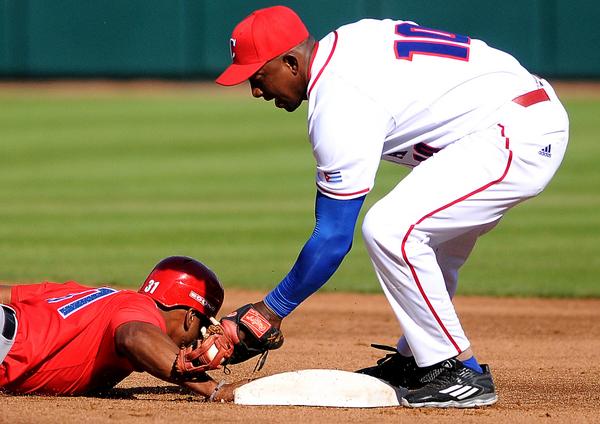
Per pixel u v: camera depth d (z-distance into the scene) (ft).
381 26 49.11
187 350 47.34
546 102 49.44
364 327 84.84
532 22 280.92
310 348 73.92
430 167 47.93
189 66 294.05
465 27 280.51
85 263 110.22
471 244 53.72
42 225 136.56
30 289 51.57
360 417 47.50
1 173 186.80
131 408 48.01
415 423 46.55
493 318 89.25
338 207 47.01
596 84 288.10
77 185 173.78
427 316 48.73
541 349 74.74
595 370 65.72
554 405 53.11
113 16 293.02
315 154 47.26
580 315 90.74
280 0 284.61
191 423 45.06
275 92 48.67
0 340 48.29
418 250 47.75
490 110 48.39
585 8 280.92
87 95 302.86
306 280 48.03
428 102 47.57
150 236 127.95
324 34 279.69
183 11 291.99
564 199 159.63
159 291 51.13
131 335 47.44
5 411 46.68
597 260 116.26
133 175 184.75
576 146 208.74
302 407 49.52
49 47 294.87
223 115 267.39
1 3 292.61
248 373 63.72
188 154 209.36
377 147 46.78
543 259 117.39
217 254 116.47
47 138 228.63
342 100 46.39
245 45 47.78
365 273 112.98
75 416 45.88
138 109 276.62
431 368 50.31
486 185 47.83
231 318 49.49
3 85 319.06
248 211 147.54
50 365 49.24
